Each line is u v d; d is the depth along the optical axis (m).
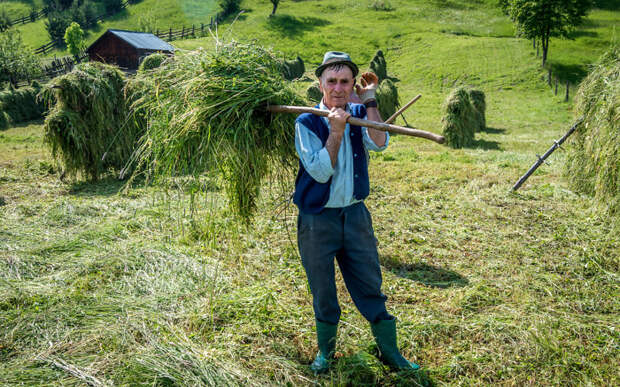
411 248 4.98
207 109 2.81
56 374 2.67
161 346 2.92
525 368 2.83
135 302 3.58
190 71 3.01
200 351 2.90
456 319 3.42
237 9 60.31
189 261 4.35
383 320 2.78
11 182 8.31
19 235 5.10
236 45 3.18
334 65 2.51
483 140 16.52
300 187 2.63
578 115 7.37
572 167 7.57
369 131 2.61
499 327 3.24
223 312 3.44
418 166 9.97
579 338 3.15
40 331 3.13
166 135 2.96
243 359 2.89
